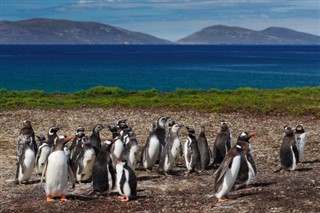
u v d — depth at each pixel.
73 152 15.98
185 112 32.66
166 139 17.97
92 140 16.72
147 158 16.62
